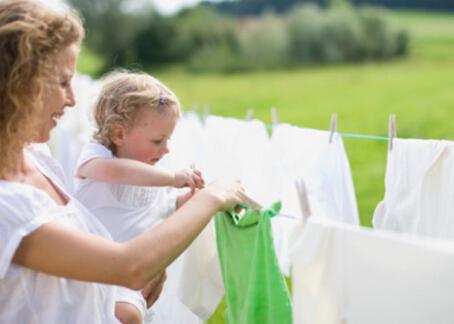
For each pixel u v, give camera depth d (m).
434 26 21.95
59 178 1.60
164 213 2.06
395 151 1.90
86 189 1.97
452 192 1.75
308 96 16.53
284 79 20.62
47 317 1.28
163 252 1.29
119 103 1.93
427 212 1.82
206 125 2.60
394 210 1.91
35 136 1.29
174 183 1.86
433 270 1.02
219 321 2.47
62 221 1.26
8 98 1.19
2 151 1.24
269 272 1.37
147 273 1.27
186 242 1.33
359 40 21.86
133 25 24.89
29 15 1.21
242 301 1.54
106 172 1.88
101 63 25.09
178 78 23.50
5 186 1.21
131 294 1.70
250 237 1.48
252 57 23.53
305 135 2.26
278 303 1.36
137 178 1.85
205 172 2.59
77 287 1.32
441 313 1.02
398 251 1.06
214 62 24.00
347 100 15.18
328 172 2.17
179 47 24.69
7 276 1.21
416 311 1.05
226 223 1.56
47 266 1.20
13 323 1.25
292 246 1.23
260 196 2.41
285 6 26.09
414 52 20.98
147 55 25.03
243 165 2.46
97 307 1.37
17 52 1.18
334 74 20.27
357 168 7.85
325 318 1.19
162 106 1.93
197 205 1.38
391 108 13.20
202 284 1.85
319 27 22.45
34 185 1.38
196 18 24.84
